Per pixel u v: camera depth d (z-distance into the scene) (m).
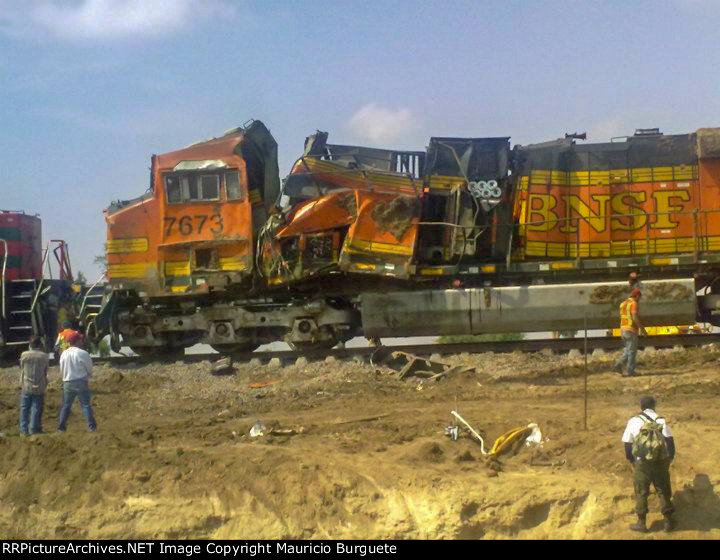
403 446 11.03
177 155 17.23
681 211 16.62
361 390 14.19
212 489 10.18
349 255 16.20
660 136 16.91
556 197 16.89
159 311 17.78
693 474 9.88
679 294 16.03
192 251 17.08
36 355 12.62
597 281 16.75
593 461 10.30
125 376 16.17
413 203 16.38
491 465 10.33
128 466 10.62
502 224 16.86
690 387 13.19
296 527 9.80
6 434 12.54
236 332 17.25
